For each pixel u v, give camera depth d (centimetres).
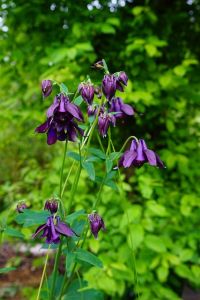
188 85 76
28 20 78
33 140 119
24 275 106
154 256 65
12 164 125
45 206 35
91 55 69
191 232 70
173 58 83
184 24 85
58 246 39
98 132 40
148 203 63
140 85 72
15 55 76
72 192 38
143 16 73
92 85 36
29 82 80
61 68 71
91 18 74
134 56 74
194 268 66
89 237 64
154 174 72
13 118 75
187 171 73
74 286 43
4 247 116
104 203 68
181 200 69
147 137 81
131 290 74
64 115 33
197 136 82
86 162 38
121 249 64
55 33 77
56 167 70
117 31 78
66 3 73
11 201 83
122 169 78
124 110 39
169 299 66
